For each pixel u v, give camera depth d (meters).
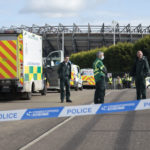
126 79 100.56
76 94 55.16
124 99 39.72
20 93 41.62
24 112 17.56
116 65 156.88
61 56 89.06
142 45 144.75
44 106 32.31
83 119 22.73
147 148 14.20
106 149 14.14
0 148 14.74
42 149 14.34
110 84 105.94
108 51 159.62
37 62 45.06
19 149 14.45
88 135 17.14
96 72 28.97
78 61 193.00
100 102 29.16
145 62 30.20
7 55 38.88
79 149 14.23
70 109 18.11
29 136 17.33
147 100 19.34
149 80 90.44
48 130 18.92
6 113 17.45
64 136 17.02
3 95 43.47
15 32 38.62
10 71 38.84
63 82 37.09
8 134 17.98
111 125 20.03
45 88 51.16
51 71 58.16
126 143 15.16
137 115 24.22
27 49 40.44
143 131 17.94
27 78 40.25
